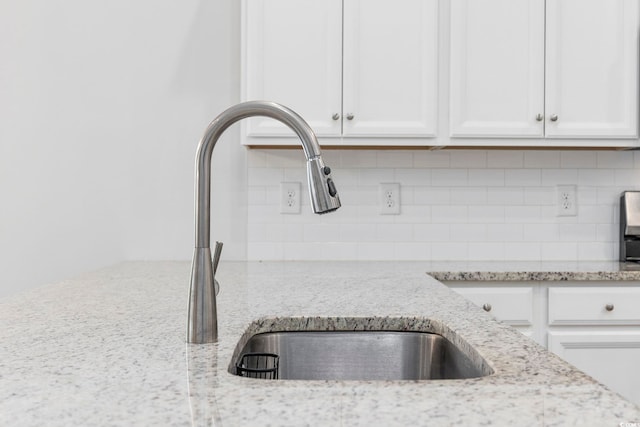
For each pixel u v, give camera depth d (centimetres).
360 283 174
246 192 244
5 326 113
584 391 70
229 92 243
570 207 247
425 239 246
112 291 160
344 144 214
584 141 217
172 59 242
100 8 241
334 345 123
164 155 243
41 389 73
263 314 125
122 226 243
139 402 67
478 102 215
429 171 246
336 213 245
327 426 59
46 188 242
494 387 72
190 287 98
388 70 213
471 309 130
